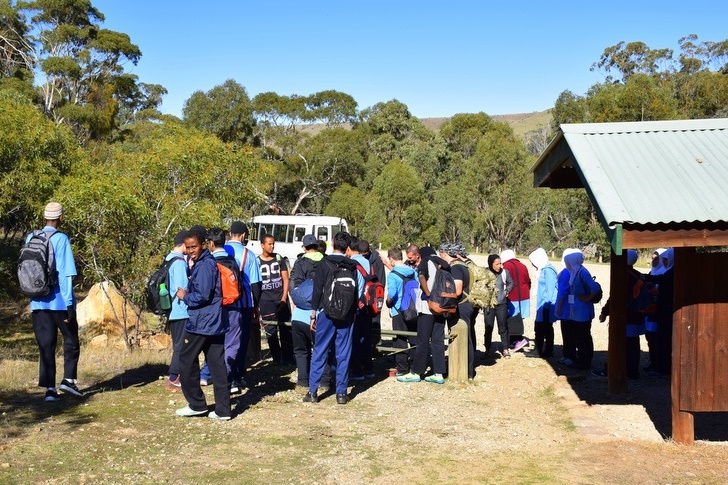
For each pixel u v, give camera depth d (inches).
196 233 257.1
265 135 2431.1
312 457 222.7
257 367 376.8
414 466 216.4
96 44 1982.0
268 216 1075.3
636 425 272.4
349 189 2310.5
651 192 232.2
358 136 2578.7
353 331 325.4
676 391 246.1
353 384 346.6
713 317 242.8
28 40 2011.6
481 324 615.8
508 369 383.6
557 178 367.2
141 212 406.6
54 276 271.4
